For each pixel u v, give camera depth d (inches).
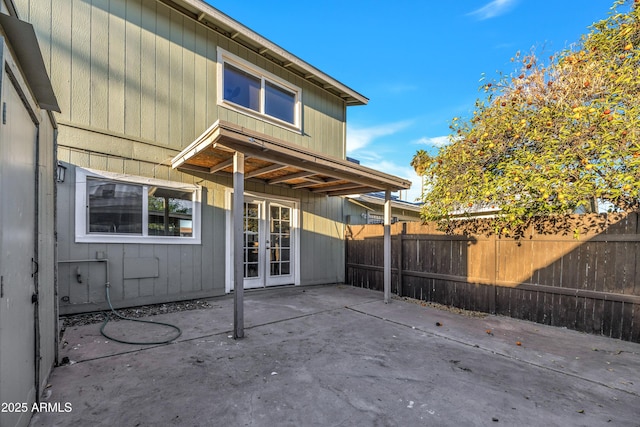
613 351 135.6
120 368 108.5
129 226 185.6
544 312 177.3
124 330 148.8
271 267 265.9
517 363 121.7
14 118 64.5
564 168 165.0
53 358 106.3
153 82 195.6
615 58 168.4
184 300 207.5
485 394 97.0
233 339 140.8
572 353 132.9
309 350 130.4
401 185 231.9
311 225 296.2
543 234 179.3
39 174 84.1
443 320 183.5
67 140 163.8
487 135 199.9
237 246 144.7
